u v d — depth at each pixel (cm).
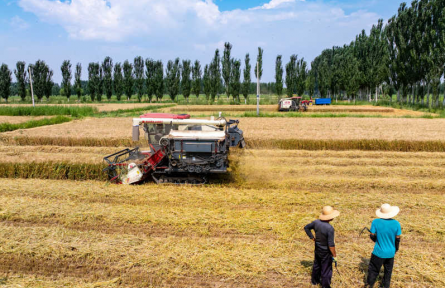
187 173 1148
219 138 1074
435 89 4241
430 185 1084
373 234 549
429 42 4275
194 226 769
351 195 988
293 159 1444
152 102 7231
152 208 873
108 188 1052
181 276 580
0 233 706
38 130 2244
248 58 6066
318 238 547
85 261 625
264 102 6412
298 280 579
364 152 1603
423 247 683
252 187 1116
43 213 820
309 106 5325
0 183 1093
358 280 578
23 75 7619
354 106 5262
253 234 742
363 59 5956
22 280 572
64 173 1235
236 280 575
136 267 604
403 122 2662
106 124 2664
